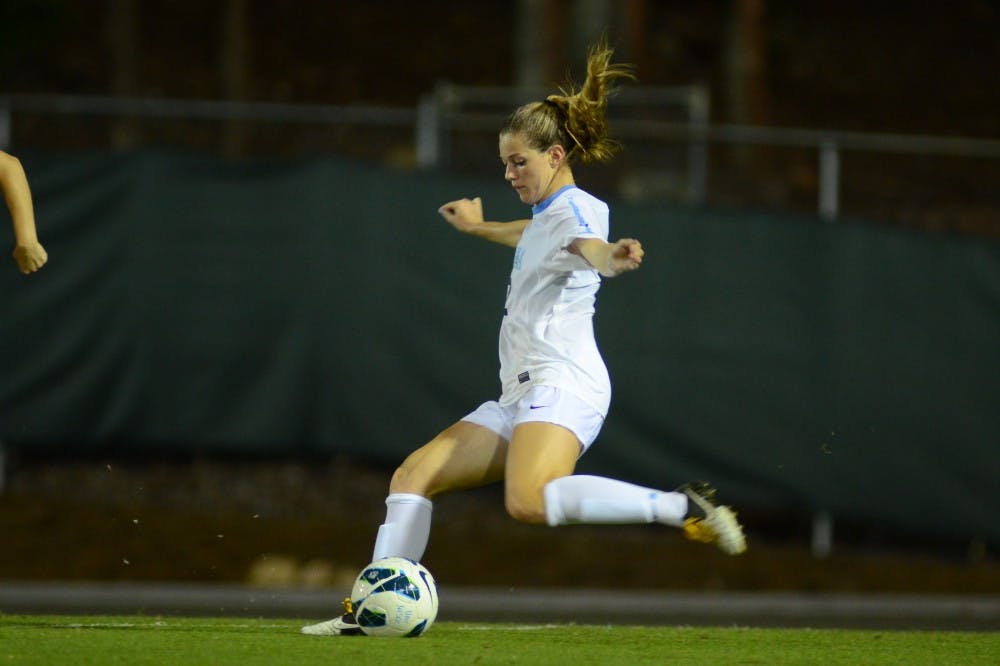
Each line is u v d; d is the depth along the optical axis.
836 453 46.19
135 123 67.25
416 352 45.25
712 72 95.75
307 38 97.81
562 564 45.59
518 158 21.47
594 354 21.55
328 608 39.09
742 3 75.56
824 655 21.80
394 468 45.53
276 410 44.88
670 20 100.75
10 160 21.66
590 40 70.12
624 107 60.38
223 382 44.91
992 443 46.56
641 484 45.69
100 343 44.62
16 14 71.19
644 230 46.19
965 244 46.84
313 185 45.25
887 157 78.19
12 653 19.11
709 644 23.23
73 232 44.69
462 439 22.28
